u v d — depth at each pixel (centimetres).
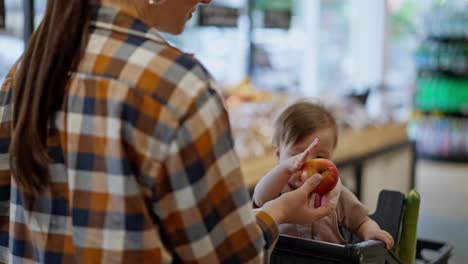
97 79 119
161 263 119
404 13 1107
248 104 483
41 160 122
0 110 138
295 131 187
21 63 131
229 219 122
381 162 535
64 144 122
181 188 116
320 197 160
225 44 666
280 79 761
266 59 720
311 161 164
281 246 155
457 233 611
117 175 117
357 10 997
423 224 636
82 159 119
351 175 477
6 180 138
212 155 118
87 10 124
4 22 309
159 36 124
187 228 118
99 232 119
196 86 118
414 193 190
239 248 123
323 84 931
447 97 975
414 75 1035
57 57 122
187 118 116
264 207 140
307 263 153
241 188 123
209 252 120
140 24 124
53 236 126
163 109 115
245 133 415
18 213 132
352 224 187
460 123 977
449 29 973
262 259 127
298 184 165
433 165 959
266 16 627
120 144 116
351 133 523
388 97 881
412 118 1004
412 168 606
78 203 120
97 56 121
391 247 176
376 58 1002
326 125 189
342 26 974
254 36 692
